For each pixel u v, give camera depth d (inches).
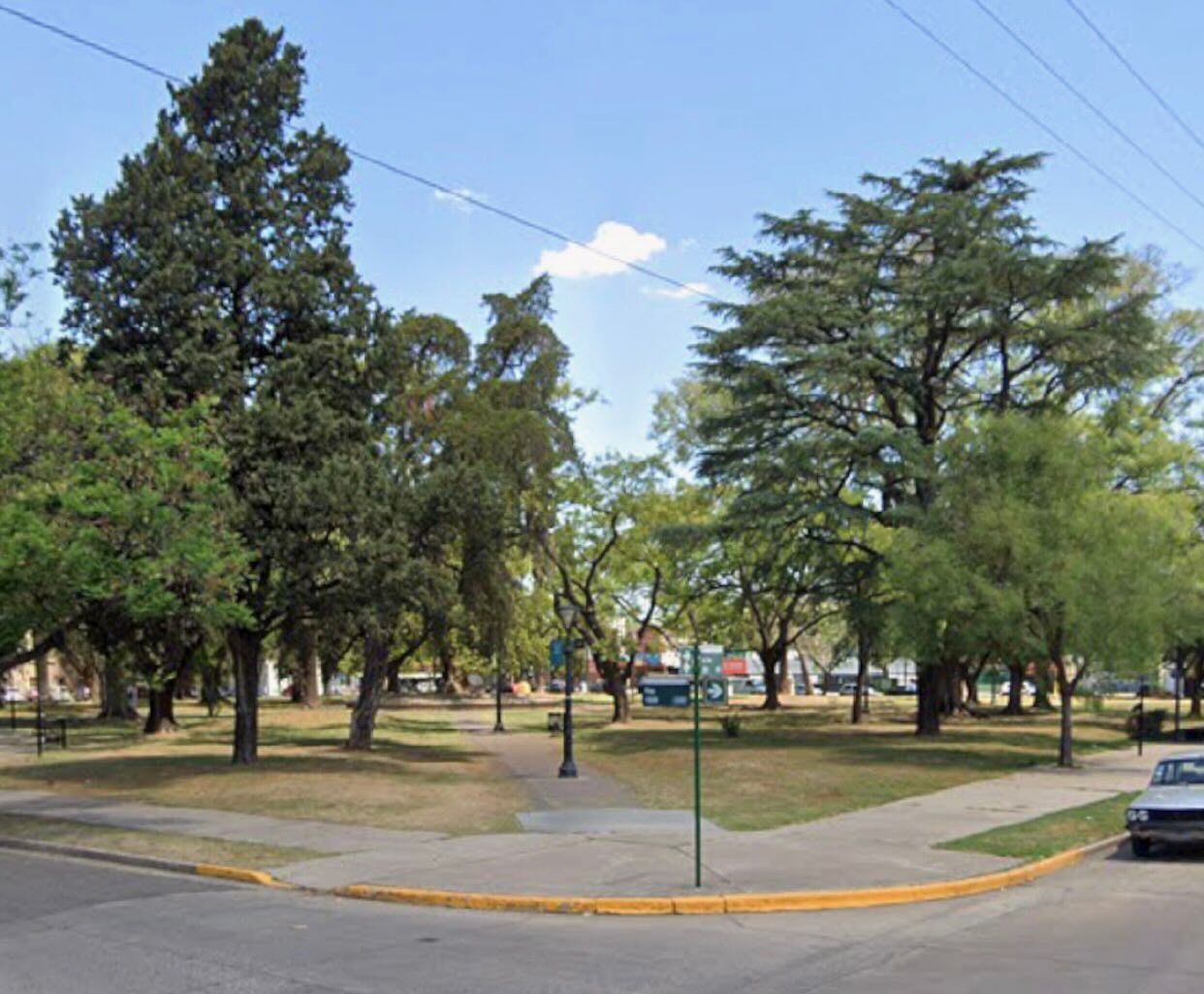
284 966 402.9
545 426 1625.2
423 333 1616.6
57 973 392.5
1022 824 747.4
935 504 1277.1
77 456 830.5
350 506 1090.1
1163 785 692.1
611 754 1369.3
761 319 1494.8
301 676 2628.0
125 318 1086.4
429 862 629.3
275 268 1160.8
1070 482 1166.3
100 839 730.8
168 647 1259.2
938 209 1482.5
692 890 532.4
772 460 1528.1
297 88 1224.8
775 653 2586.1
